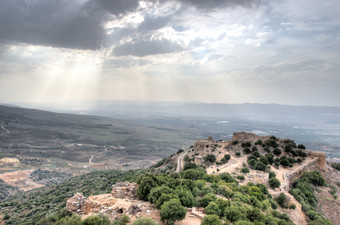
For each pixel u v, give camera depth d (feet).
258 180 298.76
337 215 280.10
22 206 369.30
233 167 356.79
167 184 188.85
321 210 284.61
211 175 262.06
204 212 158.71
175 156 558.97
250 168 352.69
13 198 483.10
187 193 171.94
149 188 174.70
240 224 143.43
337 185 358.64
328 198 311.06
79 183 488.85
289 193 286.46
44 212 306.35
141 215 144.15
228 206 162.61
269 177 321.11
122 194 179.32
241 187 237.86
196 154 495.00
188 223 143.02
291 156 411.95
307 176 353.51
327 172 394.93
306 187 315.99
